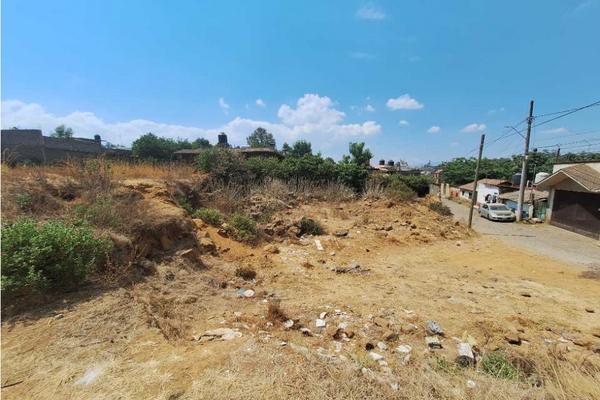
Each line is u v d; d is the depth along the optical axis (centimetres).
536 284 753
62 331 317
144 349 304
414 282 730
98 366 271
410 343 435
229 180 1566
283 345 355
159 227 641
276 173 1917
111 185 769
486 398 282
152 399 233
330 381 279
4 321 324
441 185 4966
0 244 362
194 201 1161
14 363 266
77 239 423
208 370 276
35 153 2230
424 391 285
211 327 399
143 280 500
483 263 965
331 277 734
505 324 508
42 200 598
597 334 485
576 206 1652
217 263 699
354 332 446
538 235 1553
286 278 695
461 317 531
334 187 1964
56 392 236
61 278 391
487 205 2266
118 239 525
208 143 4628
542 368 361
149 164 1294
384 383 299
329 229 1238
